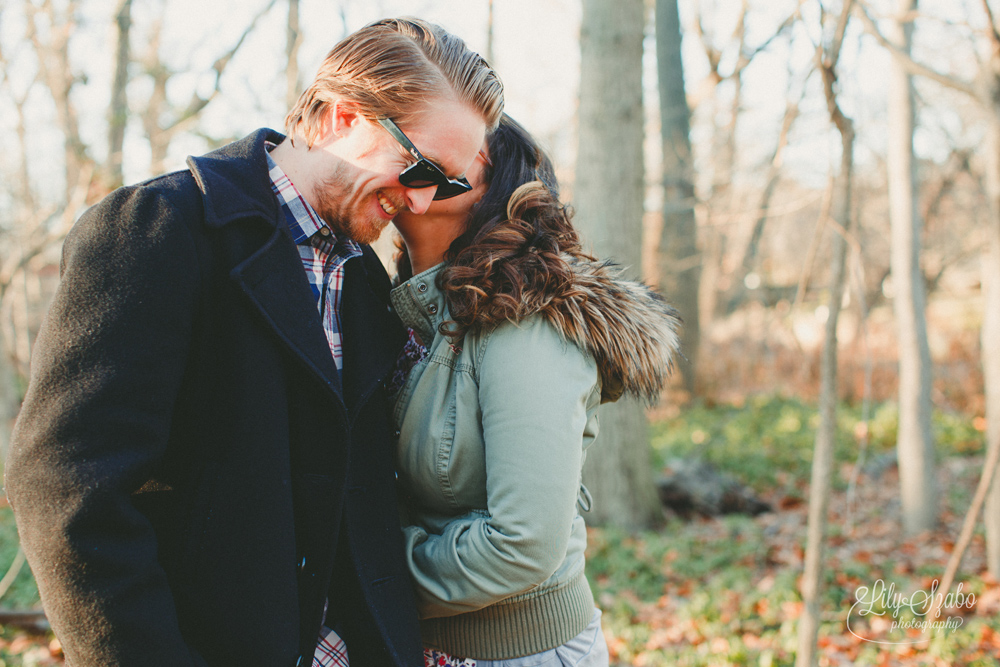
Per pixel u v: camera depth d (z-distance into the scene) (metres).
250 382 1.06
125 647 0.89
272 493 1.07
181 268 1.01
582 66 6.22
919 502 6.23
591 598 1.46
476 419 1.28
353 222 1.22
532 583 1.20
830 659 3.82
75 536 0.88
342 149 1.18
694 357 12.74
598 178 6.14
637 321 1.32
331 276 1.28
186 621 1.04
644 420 6.73
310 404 1.14
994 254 4.56
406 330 1.39
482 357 1.27
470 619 1.32
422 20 1.25
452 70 1.21
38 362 0.94
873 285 13.12
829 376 2.53
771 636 4.14
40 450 0.91
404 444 1.33
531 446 1.17
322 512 1.15
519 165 1.42
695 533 6.57
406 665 1.19
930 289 14.60
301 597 1.13
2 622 4.12
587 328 1.25
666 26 11.91
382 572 1.22
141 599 0.91
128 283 0.96
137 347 0.95
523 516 1.16
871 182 11.73
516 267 1.25
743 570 5.30
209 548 1.03
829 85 2.41
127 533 0.92
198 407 1.06
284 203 1.21
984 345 4.73
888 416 10.70
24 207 9.11
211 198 1.07
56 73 8.28
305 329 1.12
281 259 1.13
